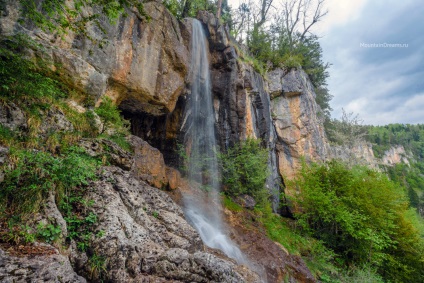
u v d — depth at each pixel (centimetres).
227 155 1224
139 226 416
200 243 518
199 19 1291
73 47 623
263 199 1202
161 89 919
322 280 898
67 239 352
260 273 703
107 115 672
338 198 1183
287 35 2477
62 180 391
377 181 1310
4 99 429
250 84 1443
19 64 455
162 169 805
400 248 1273
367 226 1113
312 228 1228
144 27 859
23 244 295
